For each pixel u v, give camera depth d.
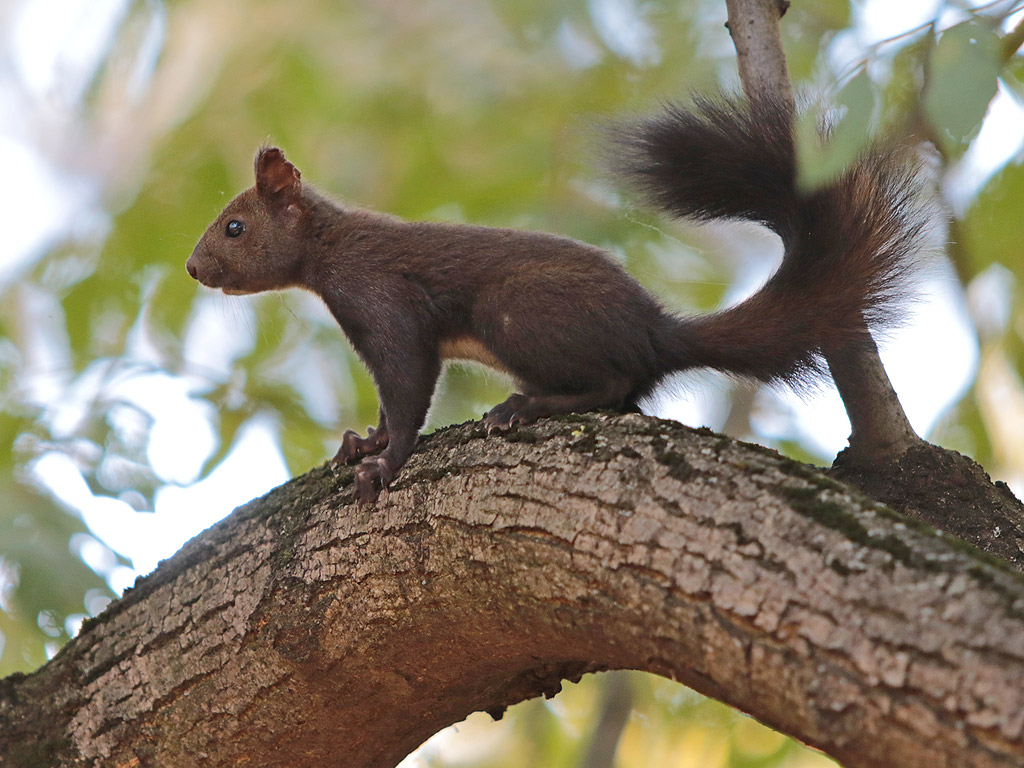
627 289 7.76
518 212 12.97
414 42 13.94
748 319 7.65
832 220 7.52
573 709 13.82
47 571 9.02
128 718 7.07
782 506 4.89
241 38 14.10
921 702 4.12
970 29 5.37
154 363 11.92
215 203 13.30
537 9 12.41
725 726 12.16
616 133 8.35
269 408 12.26
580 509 5.41
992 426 11.05
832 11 10.71
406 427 8.32
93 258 13.23
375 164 13.57
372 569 6.31
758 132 7.70
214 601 6.91
